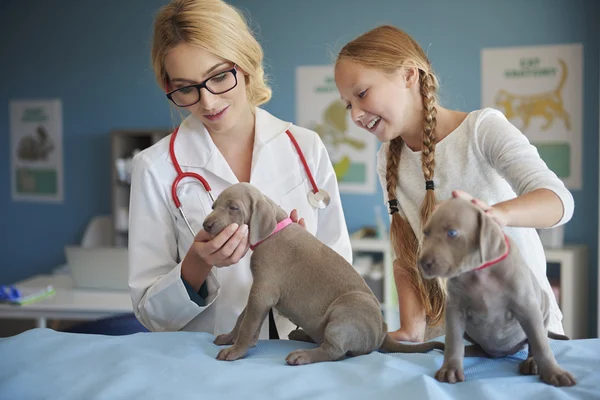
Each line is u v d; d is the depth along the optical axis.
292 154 1.51
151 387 0.90
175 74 1.28
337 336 0.97
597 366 0.92
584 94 3.52
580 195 3.55
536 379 0.87
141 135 4.24
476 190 1.24
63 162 4.49
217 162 1.47
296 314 1.04
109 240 4.31
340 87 1.22
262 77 1.51
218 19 1.28
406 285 1.36
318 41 3.99
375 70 1.18
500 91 3.67
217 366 0.96
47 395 0.92
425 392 0.82
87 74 4.41
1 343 1.08
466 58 3.72
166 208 1.47
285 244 1.05
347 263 1.05
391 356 0.98
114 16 4.33
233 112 1.35
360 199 4.00
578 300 3.37
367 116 1.21
